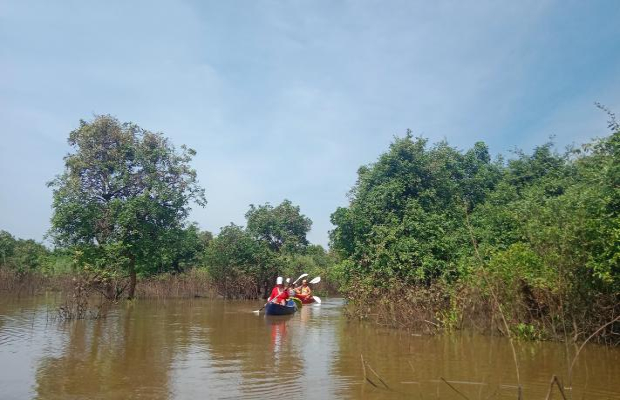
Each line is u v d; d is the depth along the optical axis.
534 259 13.26
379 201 19.47
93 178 26.38
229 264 33.00
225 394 8.02
